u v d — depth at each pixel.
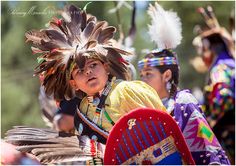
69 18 6.45
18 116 22.22
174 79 7.93
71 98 6.62
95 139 6.26
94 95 6.33
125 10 15.70
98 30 6.42
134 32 8.65
